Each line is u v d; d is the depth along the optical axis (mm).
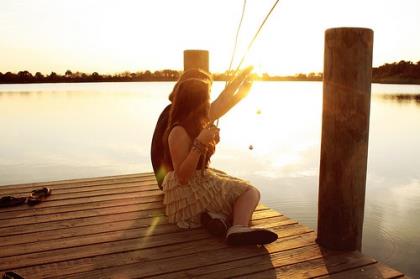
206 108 3002
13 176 12438
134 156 15734
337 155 2766
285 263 2684
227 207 3098
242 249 2887
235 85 3230
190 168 2928
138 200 4043
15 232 3248
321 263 2686
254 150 16625
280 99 77750
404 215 8414
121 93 109562
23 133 23953
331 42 2680
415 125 27625
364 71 2660
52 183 4719
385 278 2500
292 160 14109
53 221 3484
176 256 2789
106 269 2625
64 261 2740
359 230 2871
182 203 3211
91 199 4090
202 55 4973
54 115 37281
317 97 86938
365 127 2738
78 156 15891
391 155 15758
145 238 3088
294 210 8414
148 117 34594
